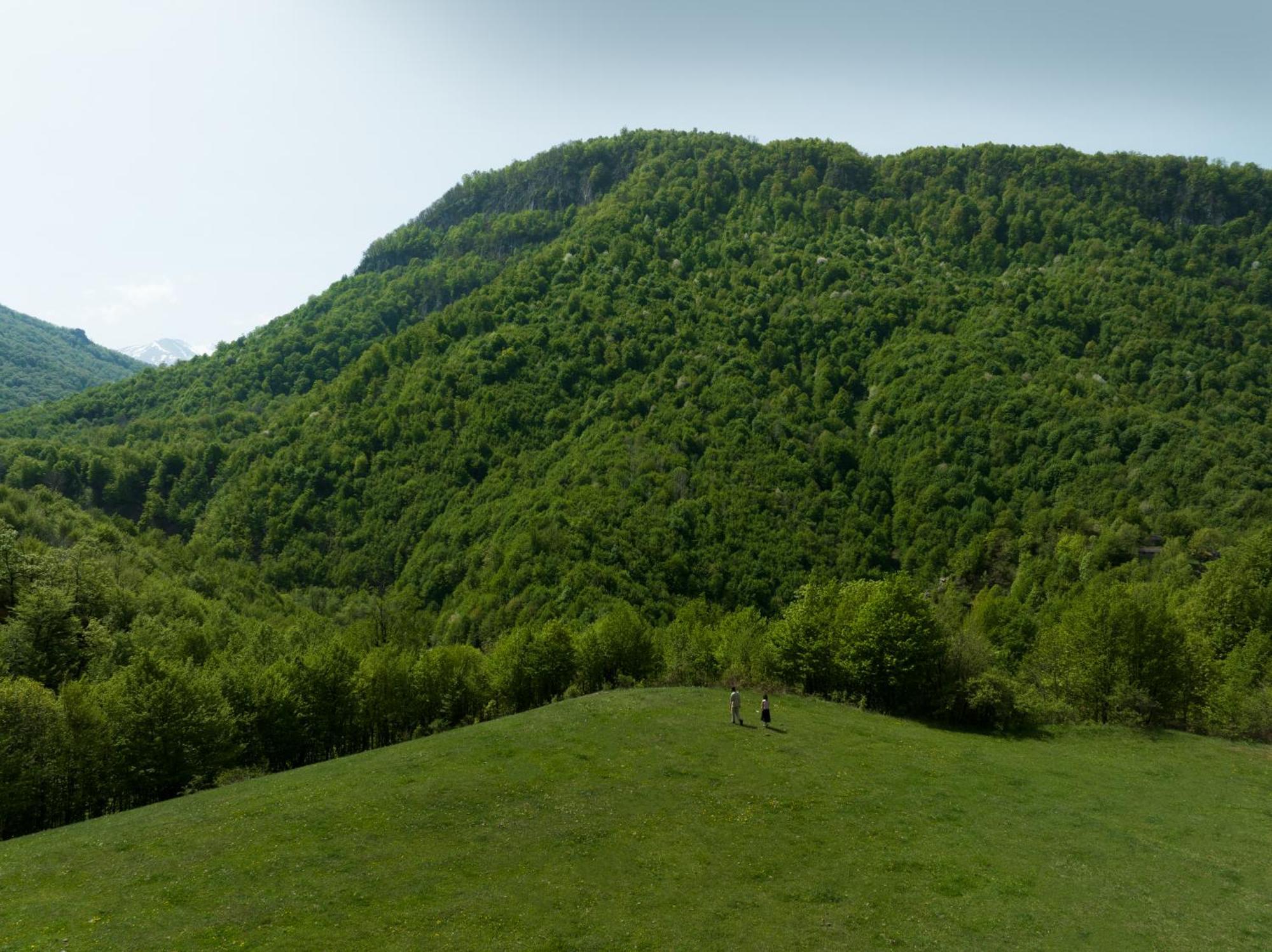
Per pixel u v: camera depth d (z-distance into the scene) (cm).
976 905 2725
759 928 2530
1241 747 4997
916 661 5650
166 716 4769
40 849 3288
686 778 4062
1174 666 5500
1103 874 3025
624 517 16525
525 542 15538
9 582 7638
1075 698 5784
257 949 2327
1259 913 2712
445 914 2580
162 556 14638
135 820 3719
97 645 6900
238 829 3391
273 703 5697
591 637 7306
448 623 14338
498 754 4447
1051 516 15900
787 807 3691
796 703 5894
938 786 4059
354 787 3941
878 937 2473
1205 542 13088
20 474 18762
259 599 14712
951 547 16562
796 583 15462
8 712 4356
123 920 2527
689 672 6894
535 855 3106
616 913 2623
